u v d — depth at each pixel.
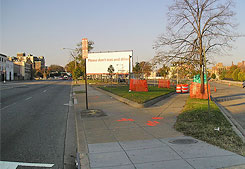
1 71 84.00
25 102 17.62
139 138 6.95
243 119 10.95
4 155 5.90
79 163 4.95
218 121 9.10
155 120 9.83
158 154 5.39
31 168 5.07
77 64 70.56
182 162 4.83
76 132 8.27
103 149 5.93
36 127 9.10
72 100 19.31
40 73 173.00
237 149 5.61
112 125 8.97
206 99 17.27
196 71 17.78
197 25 16.83
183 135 7.16
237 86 47.19
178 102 16.75
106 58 65.31
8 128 8.88
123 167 4.68
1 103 16.86
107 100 18.23
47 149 6.41
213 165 4.63
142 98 16.84
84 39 12.88
